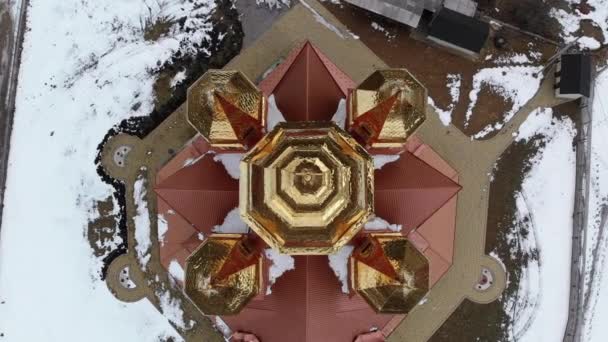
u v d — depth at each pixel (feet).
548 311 97.91
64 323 98.37
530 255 98.27
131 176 98.89
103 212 98.89
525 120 99.50
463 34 95.66
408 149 83.30
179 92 99.71
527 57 100.01
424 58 99.60
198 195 69.77
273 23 99.96
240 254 58.18
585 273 98.78
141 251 98.02
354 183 45.96
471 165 98.58
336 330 69.56
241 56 99.66
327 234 46.32
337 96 72.28
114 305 98.17
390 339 97.40
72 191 99.66
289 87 71.26
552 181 98.99
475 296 97.60
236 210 68.39
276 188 43.14
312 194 42.04
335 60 99.35
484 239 97.96
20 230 99.71
